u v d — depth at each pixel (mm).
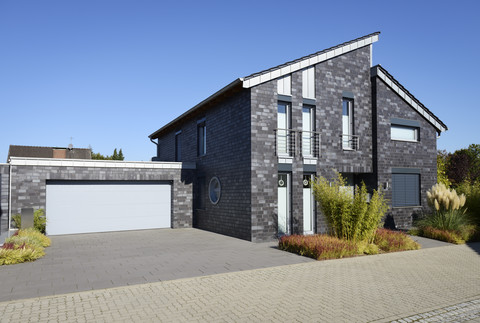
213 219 14297
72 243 11406
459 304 5699
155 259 8828
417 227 13508
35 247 9250
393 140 14891
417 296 6047
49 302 5531
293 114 12742
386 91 14891
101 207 14242
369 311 5277
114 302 5555
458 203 12516
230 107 13312
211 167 14641
